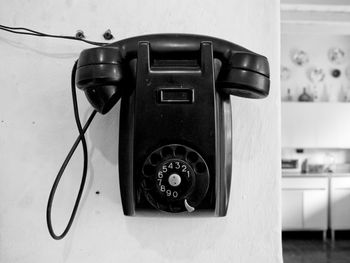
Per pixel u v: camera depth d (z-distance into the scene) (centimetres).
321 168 384
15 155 55
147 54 44
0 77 55
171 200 41
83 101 55
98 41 56
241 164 56
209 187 43
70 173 55
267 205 55
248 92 46
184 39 46
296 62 386
